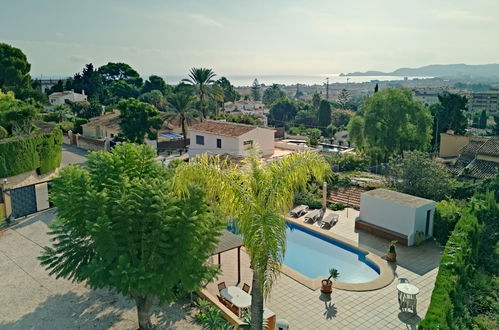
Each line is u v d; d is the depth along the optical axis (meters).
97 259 13.18
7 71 66.19
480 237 19.20
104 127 55.03
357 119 47.16
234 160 34.38
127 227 12.01
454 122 59.88
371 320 15.27
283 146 48.12
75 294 16.50
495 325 13.16
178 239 11.82
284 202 10.70
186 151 52.28
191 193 12.48
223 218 13.53
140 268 11.80
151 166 15.32
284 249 10.39
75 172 14.51
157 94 93.50
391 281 18.36
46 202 28.39
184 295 15.98
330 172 11.67
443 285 13.04
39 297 16.23
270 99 177.62
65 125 57.16
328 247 23.41
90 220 12.25
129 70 128.25
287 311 15.91
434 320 11.02
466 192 26.77
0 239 22.30
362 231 24.78
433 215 23.22
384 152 44.28
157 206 11.59
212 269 14.15
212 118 59.12
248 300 15.10
